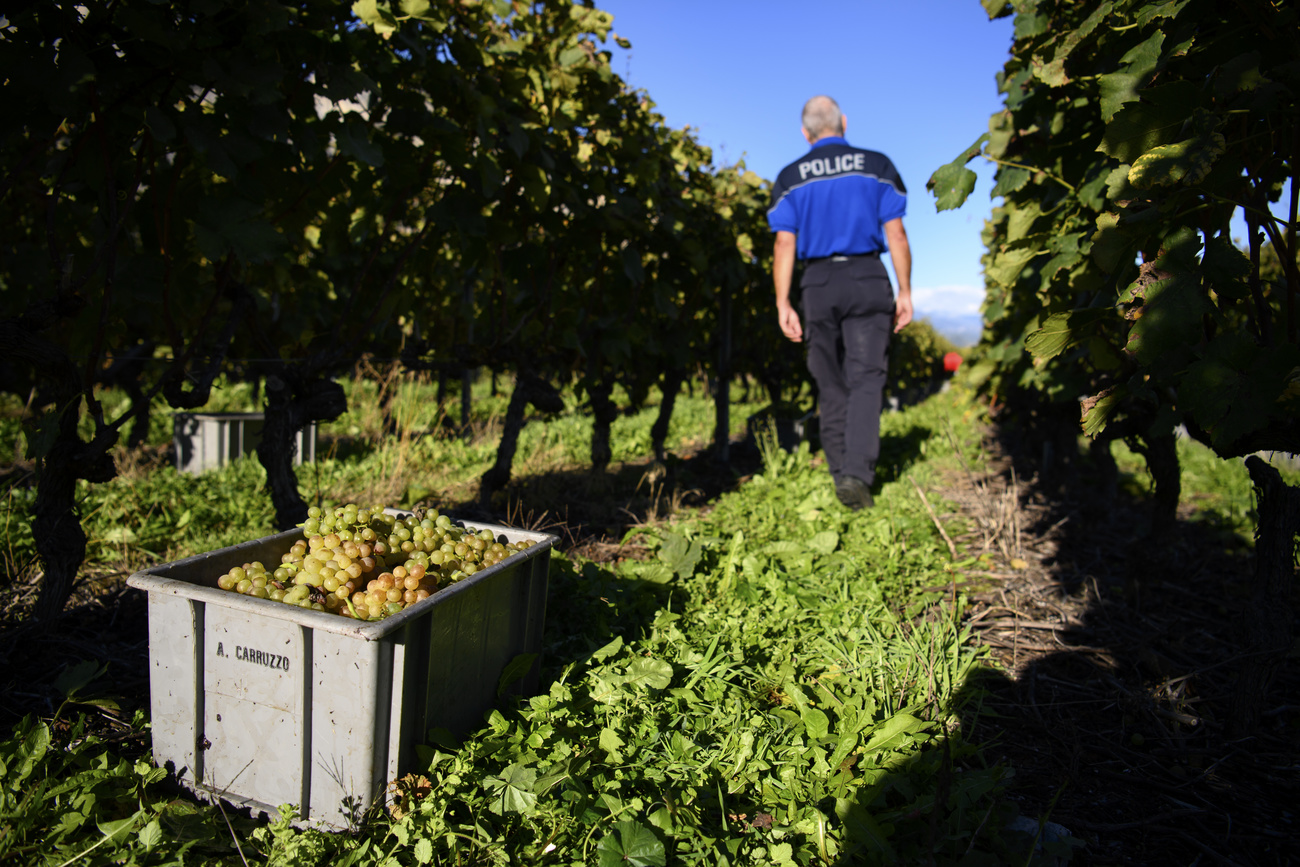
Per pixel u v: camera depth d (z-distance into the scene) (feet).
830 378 16.53
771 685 7.93
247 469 17.42
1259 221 6.50
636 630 9.20
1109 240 7.16
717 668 8.00
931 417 35.65
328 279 22.22
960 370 25.45
